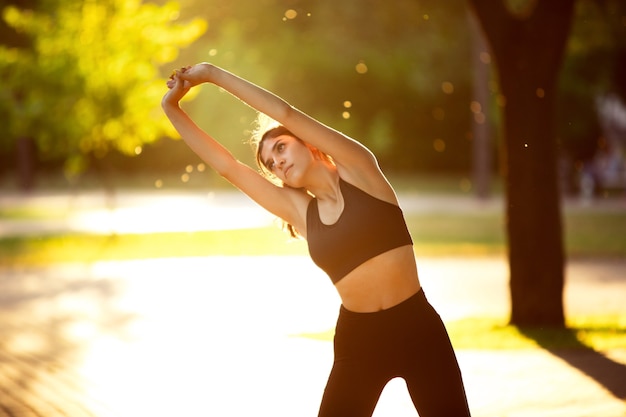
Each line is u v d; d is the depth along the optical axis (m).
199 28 31.48
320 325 15.21
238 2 53.19
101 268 25.08
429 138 70.38
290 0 55.81
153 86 31.44
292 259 26.28
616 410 9.01
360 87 63.97
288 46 58.06
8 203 49.03
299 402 9.73
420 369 5.19
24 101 31.41
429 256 27.42
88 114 31.14
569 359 11.88
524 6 24.39
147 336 14.30
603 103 60.75
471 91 66.56
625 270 23.44
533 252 14.70
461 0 53.66
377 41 61.16
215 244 29.44
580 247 27.95
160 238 30.69
